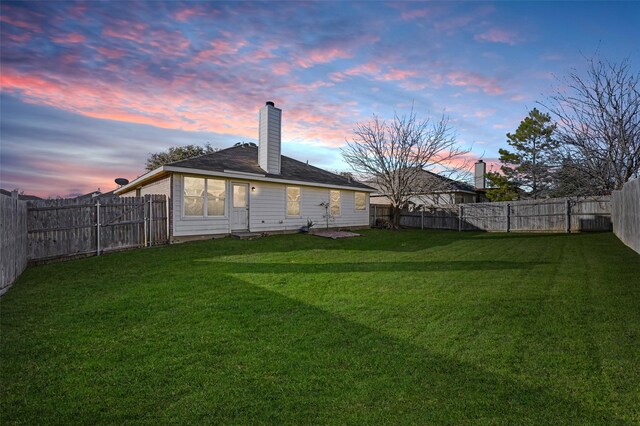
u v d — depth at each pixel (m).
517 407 2.34
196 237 11.88
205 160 13.01
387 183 21.69
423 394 2.52
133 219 10.02
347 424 2.19
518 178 23.78
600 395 2.46
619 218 11.68
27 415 2.27
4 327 3.87
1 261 5.29
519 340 3.45
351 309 4.50
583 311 4.27
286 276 6.47
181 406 2.38
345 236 13.79
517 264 7.57
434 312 4.36
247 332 3.73
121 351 3.25
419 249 10.34
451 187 24.05
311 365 2.98
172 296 5.12
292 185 15.41
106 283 5.91
